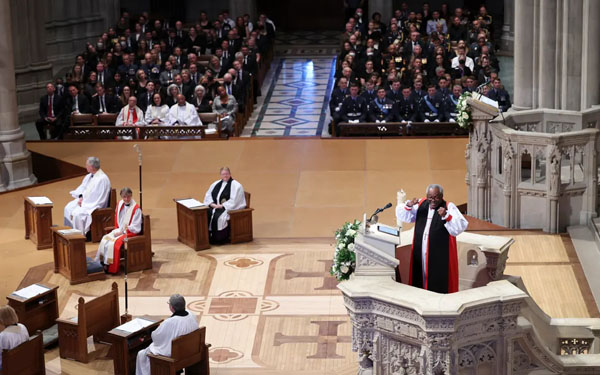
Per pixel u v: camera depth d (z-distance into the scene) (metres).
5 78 37.78
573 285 27.02
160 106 46.22
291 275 28.78
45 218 31.56
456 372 18.31
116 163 39.78
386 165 38.50
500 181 31.58
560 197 30.56
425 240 21.00
